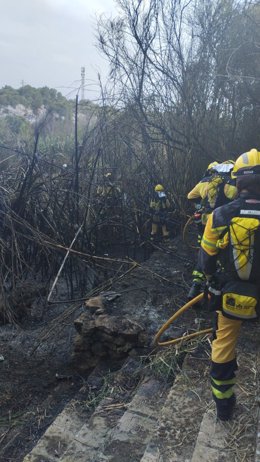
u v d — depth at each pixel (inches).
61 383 183.6
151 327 180.5
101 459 120.0
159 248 281.6
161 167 342.6
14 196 298.7
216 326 115.1
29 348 220.2
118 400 147.6
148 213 323.6
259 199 105.0
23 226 284.8
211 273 109.0
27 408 170.7
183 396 133.8
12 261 257.0
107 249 334.0
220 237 105.3
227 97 340.5
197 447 110.8
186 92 335.0
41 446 135.4
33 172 317.4
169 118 340.2
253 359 145.5
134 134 335.6
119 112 332.8
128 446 123.5
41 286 276.4
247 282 104.6
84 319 185.3
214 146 341.4
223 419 118.0
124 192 330.0
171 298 205.8
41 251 295.3
